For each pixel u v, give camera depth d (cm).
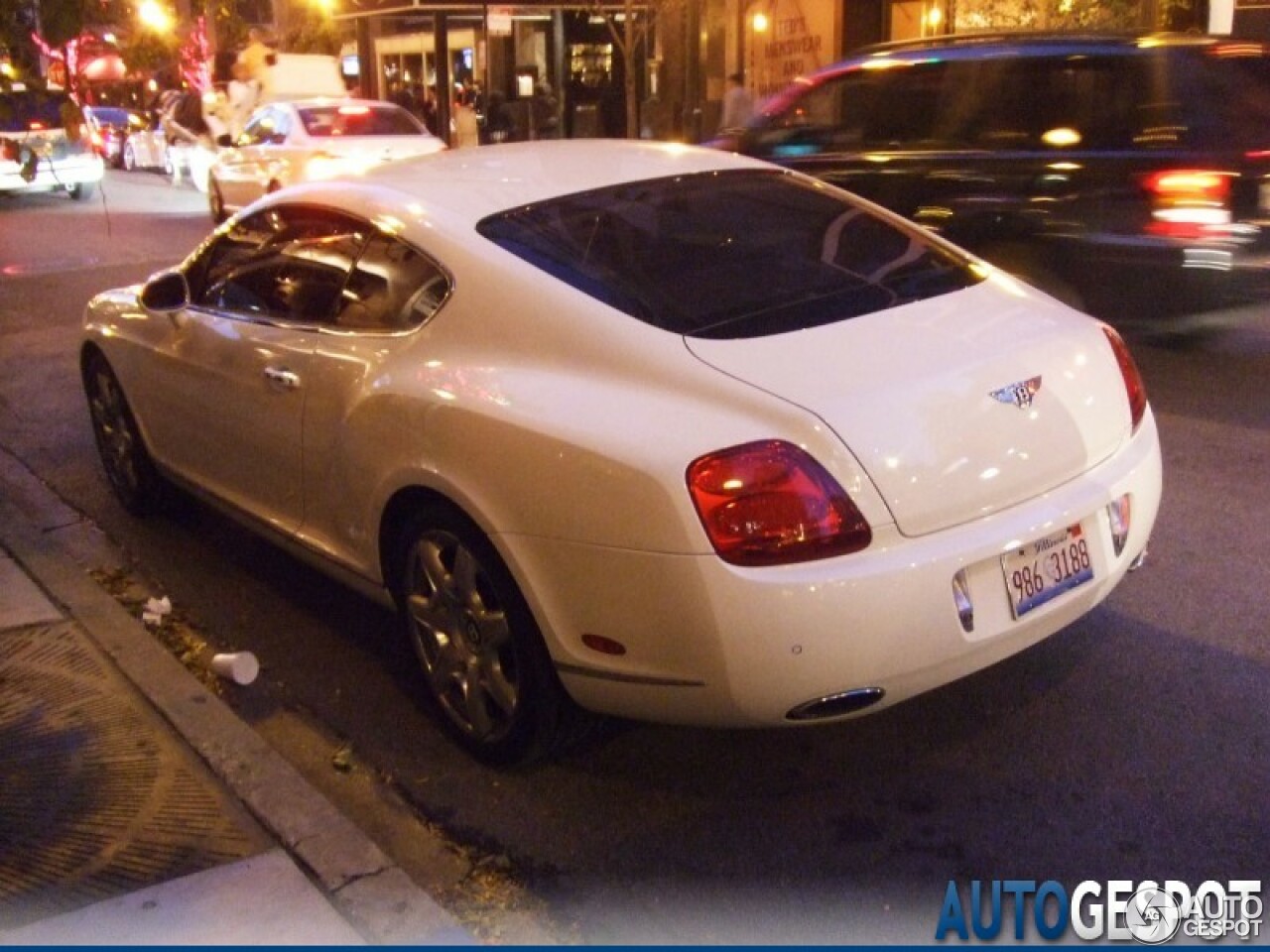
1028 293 420
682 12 2056
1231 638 455
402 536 408
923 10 1738
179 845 354
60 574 541
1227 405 711
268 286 488
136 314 571
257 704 454
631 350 356
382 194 447
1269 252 729
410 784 399
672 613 330
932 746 402
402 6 2398
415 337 407
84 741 409
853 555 326
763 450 324
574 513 342
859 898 338
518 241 404
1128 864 345
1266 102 748
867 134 877
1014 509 352
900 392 340
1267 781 375
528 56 2566
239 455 499
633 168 464
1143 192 748
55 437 777
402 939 317
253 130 1733
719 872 351
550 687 371
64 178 1997
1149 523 394
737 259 405
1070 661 445
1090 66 772
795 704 330
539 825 375
